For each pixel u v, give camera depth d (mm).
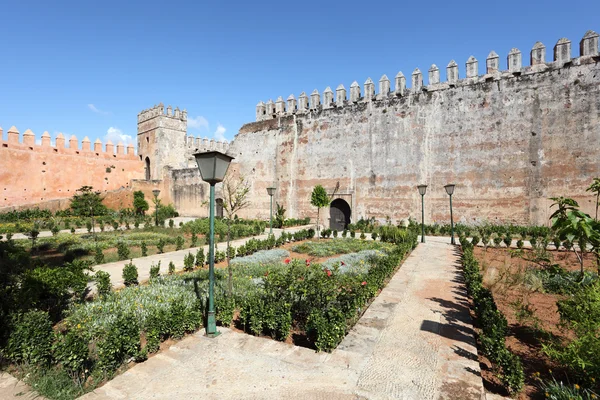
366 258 11781
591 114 17031
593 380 3738
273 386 4051
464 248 12984
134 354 4703
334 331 5016
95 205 21594
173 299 6391
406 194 22062
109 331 4691
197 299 6688
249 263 11180
